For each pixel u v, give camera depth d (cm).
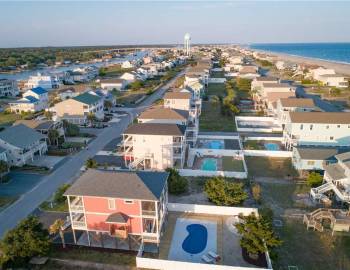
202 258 3234
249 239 3234
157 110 6319
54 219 3975
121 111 9319
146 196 3148
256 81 11269
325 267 3105
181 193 4575
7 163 5234
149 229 3494
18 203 4366
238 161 5719
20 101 9438
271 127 7569
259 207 4169
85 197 3312
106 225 3378
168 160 5300
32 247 3073
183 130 5456
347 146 5853
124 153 5534
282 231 3659
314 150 5138
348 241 3478
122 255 3316
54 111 8256
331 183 4319
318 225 3653
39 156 5994
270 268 2958
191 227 3769
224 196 4084
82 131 7500
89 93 8950
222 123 8000
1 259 3070
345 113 6053
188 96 7725
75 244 3491
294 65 19362
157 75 16525
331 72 13862
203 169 5397
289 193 4538
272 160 5744
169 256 3300
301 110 7175
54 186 4831
